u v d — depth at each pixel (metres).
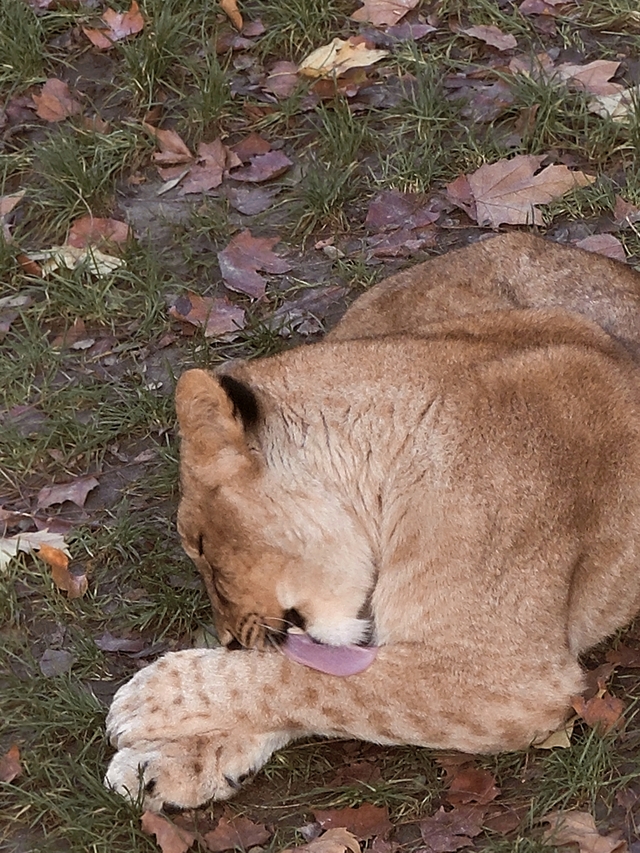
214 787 5.54
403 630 5.51
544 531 5.48
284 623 5.70
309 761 5.70
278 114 9.46
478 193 8.73
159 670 5.80
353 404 5.58
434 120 9.19
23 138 9.63
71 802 5.56
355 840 5.29
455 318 6.16
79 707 5.95
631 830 5.26
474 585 5.39
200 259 8.64
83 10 10.30
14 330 8.34
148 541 6.94
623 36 9.80
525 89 9.23
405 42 9.80
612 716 5.60
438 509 5.43
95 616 6.54
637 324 6.58
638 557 5.95
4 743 5.96
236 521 5.49
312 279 8.45
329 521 5.54
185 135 9.55
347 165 9.03
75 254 8.72
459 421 5.52
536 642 5.45
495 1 10.09
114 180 9.26
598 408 5.75
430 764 5.63
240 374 5.67
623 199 8.64
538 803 5.40
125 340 8.23
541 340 5.94
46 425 7.59
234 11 10.06
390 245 8.55
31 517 7.14
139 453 7.47
